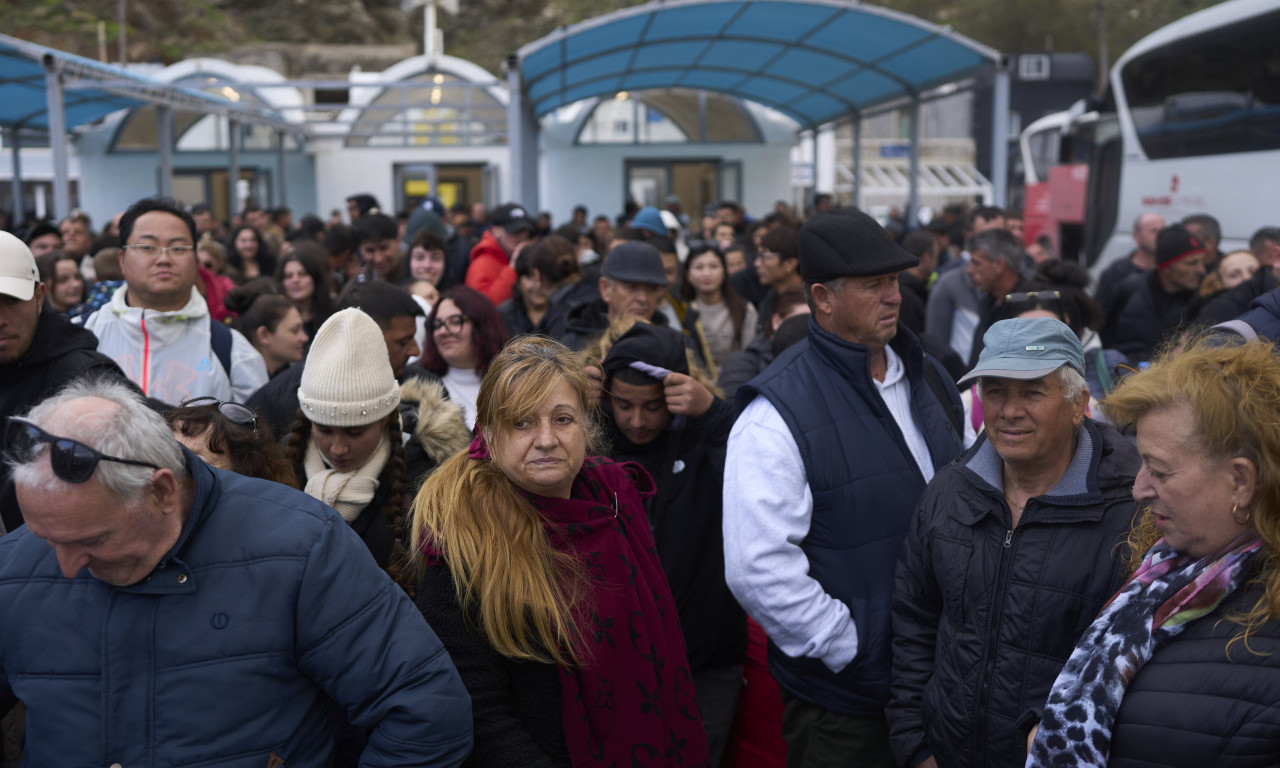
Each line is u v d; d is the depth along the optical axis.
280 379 3.38
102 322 3.80
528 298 5.66
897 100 16.41
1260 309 3.00
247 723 1.78
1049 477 2.32
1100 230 13.04
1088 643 1.92
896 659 2.55
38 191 23.55
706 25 13.39
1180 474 1.78
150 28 49.97
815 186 21.73
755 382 2.77
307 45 54.97
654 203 22.30
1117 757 1.84
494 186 22.80
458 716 1.88
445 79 22.45
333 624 1.83
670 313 5.09
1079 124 16.98
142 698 1.74
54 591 1.78
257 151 22.34
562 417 2.06
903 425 2.85
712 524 3.14
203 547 1.80
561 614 2.00
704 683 3.16
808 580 2.63
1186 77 10.53
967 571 2.35
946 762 2.35
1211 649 1.77
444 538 2.02
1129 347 6.23
